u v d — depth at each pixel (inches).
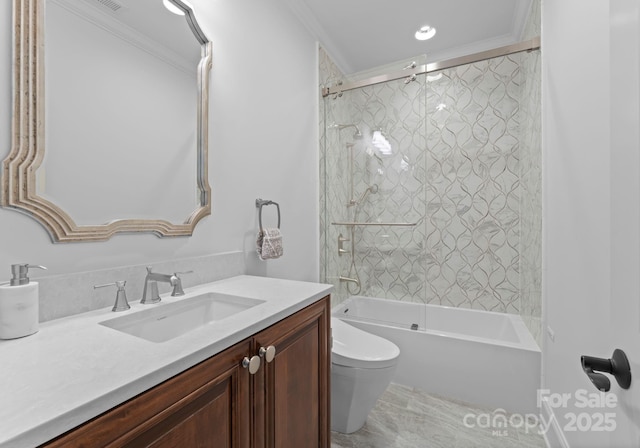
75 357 23.5
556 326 57.1
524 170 89.3
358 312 95.9
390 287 93.5
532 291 78.2
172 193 47.1
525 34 86.9
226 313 43.4
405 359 83.7
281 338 36.0
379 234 94.2
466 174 100.7
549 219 62.4
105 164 38.4
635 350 19.2
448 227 103.3
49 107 33.1
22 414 16.3
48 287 32.1
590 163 40.6
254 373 31.4
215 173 54.8
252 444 31.1
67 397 18.0
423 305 89.0
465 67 100.4
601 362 22.2
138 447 20.6
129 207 41.2
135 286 40.6
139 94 42.6
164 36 46.1
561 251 53.6
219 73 55.6
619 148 21.4
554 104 58.3
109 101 39.0
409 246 91.0
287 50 78.0
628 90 20.1
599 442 38.2
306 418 41.1
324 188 97.7
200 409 25.5
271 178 71.1
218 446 27.1
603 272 36.5
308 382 41.8
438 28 91.8
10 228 30.3
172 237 46.8
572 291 47.7
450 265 103.1
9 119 30.5
